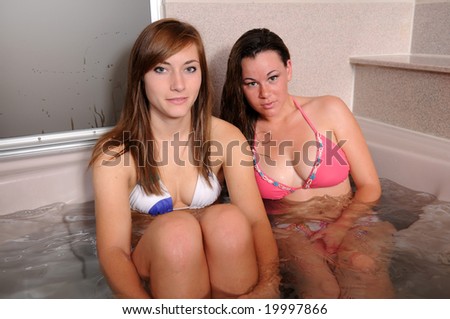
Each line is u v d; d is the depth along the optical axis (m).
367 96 1.66
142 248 0.82
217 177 1.10
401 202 1.17
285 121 1.17
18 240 1.03
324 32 1.58
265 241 0.92
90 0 1.26
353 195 1.19
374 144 1.42
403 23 1.71
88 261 0.95
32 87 1.26
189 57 0.93
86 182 1.23
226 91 1.17
